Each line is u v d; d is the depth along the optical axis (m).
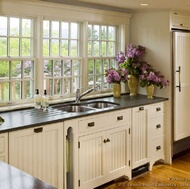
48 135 2.97
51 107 3.66
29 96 3.72
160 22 4.41
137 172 4.05
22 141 2.77
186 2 3.75
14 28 3.52
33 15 3.58
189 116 4.77
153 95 4.57
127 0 3.70
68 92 4.14
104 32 4.55
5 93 3.50
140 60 4.58
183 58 4.54
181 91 4.55
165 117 4.46
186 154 4.96
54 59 3.90
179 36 4.44
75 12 3.97
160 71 4.48
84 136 3.31
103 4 4.09
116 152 3.71
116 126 3.67
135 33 4.71
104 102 4.11
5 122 2.85
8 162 2.68
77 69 4.21
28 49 3.67
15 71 3.57
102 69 4.57
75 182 3.25
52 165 3.04
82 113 3.30
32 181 1.56
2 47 3.44
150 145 4.21
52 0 3.73
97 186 3.51
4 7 3.30
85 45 4.20
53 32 3.89
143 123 4.06
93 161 3.44
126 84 4.79
